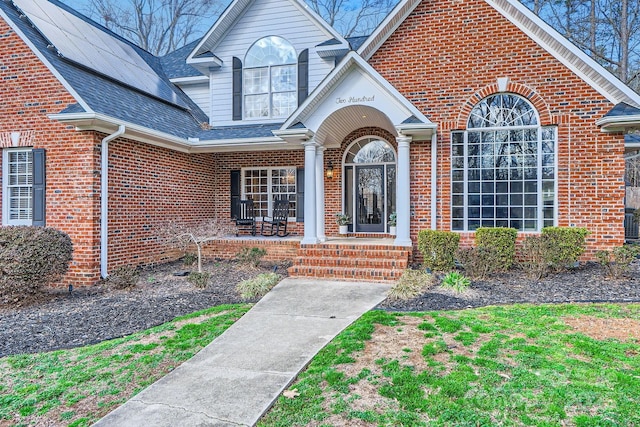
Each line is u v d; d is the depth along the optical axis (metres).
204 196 13.51
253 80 13.80
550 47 9.58
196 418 3.64
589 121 9.42
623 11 22.33
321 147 10.88
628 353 4.53
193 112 14.06
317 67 13.18
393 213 12.14
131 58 13.56
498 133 9.99
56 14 11.48
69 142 9.18
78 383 4.41
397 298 7.24
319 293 7.79
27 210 9.75
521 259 9.71
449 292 7.45
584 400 3.60
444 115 10.18
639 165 26.05
